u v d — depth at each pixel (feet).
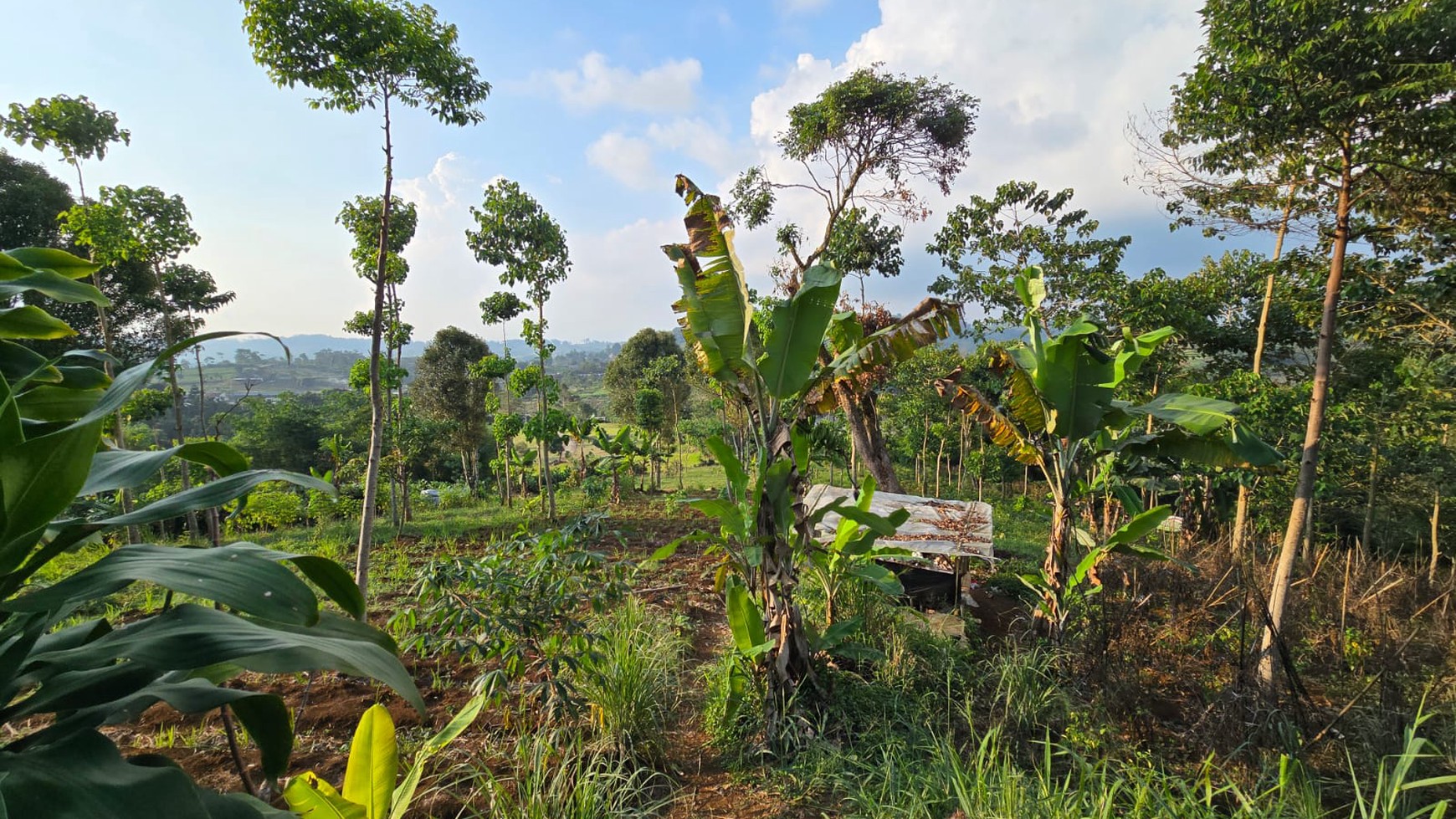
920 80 35.91
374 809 6.42
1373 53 13.24
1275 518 34.14
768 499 13.80
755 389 14.40
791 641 13.80
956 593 23.62
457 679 15.53
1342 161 15.07
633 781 11.49
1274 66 14.24
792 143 39.32
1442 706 13.39
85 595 3.98
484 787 10.06
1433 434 31.58
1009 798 9.70
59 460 4.02
